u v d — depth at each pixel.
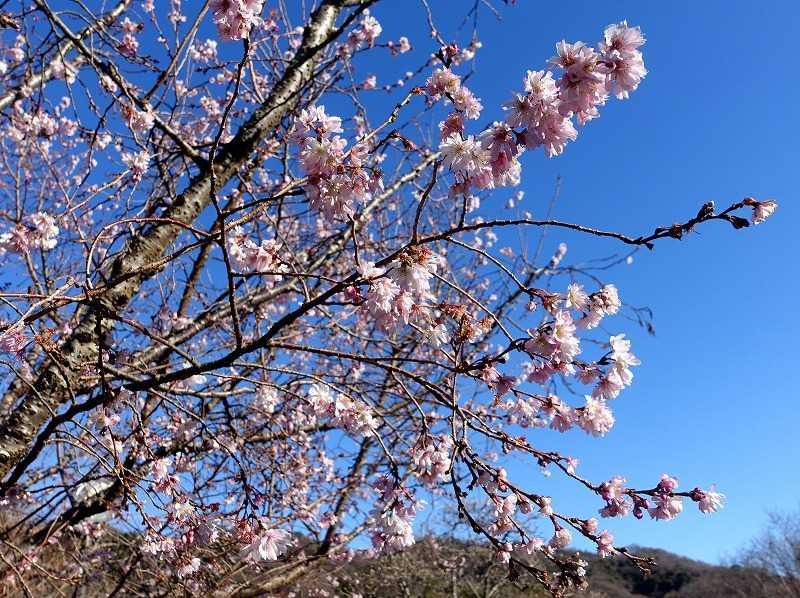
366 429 3.09
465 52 5.75
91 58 3.82
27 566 3.69
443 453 3.05
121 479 2.98
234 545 4.51
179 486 3.29
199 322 4.67
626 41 2.00
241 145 4.47
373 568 11.89
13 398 4.32
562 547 2.73
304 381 3.24
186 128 6.40
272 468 4.59
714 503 2.54
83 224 5.57
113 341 4.03
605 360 2.56
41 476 4.78
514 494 2.77
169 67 4.33
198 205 4.33
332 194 2.33
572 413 2.70
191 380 4.28
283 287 4.39
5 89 5.15
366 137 2.41
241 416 4.76
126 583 4.93
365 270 2.39
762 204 1.89
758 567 29.17
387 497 2.87
